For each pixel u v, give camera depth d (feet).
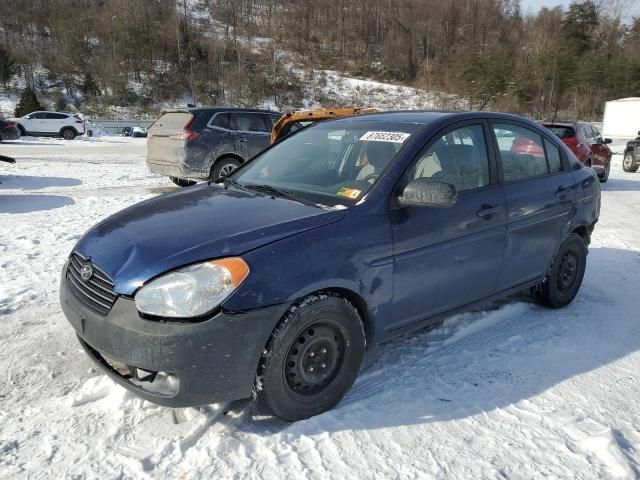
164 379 8.64
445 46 260.42
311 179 11.73
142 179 43.52
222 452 8.65
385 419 9.71
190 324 8.23
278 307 8.70
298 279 8.91
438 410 10.06
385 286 10.32
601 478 8.39
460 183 12.05
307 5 282.97
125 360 8.50
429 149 11.56
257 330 8.59
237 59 222.07
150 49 208.74
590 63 186.39
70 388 10.57
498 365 11.87
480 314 14.53
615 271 19.25
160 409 9.78
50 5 240.12
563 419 9.87
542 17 259.19
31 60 194.70
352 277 9.65
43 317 14.05
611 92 180.24
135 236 9.59
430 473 8.37
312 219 9.68
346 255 9.59
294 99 205.77
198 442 8.89
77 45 200.13
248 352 8.61
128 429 9.21
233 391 8.71
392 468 8.45
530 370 11.69
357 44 271.90
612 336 13.61
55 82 194.49
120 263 8.96
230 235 9.09
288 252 8.98
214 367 8.42
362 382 10.99
